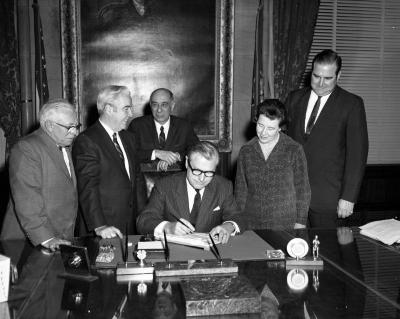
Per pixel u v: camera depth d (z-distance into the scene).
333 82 3.27
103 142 3.03
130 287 1.75
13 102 4.82
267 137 2.83
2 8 4.68
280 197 2.94
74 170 2.94
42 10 4.98
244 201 3.01
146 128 4.43
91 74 5.16
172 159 4.11
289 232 2.62
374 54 5.82
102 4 5.09
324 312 1.55
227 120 5.44
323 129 3.39
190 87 5.37
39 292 1.71
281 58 5.27
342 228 2.73
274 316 1.52
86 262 1.86
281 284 1.80
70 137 2.62
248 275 1.89
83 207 2.88
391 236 2.42
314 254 2.07
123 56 5.21
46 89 4.90
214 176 2.71
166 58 5.29
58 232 2.65
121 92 3.04
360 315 1.53
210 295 1.57
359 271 1.96
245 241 2.39
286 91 5.31
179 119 4.57
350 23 5.73
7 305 1.60
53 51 5.05
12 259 2.12
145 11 5.19
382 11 5.76
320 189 3.43
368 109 5.89
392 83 5.91
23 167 2.48
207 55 5.35
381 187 5.89
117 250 2.22
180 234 2.38
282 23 5.23
